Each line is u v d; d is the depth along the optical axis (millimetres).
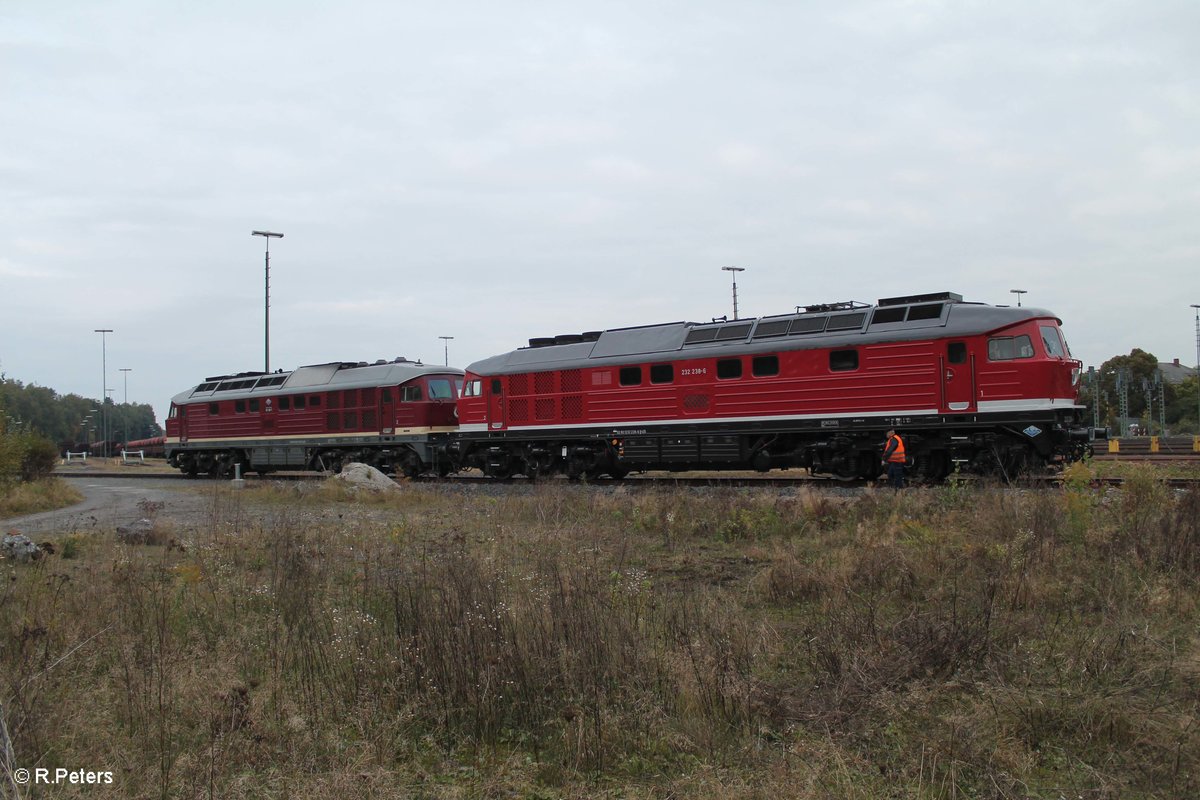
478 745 7102
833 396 22656
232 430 39125
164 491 30062
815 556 13297
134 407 149500
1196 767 6266
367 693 7707
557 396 27766
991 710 7184
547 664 7906
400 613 9258
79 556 15094
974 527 13875
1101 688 7520
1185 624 9250
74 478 42750
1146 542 11859
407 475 32656
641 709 7363
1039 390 20312
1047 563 11492
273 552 13695
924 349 21469
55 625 9453
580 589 9828
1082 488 15469
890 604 10508
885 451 20141
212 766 6172
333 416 34969
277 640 9305
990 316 20984
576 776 6527
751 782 6246
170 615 10188
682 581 12328
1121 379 77375
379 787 6289
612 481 27031
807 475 26969
